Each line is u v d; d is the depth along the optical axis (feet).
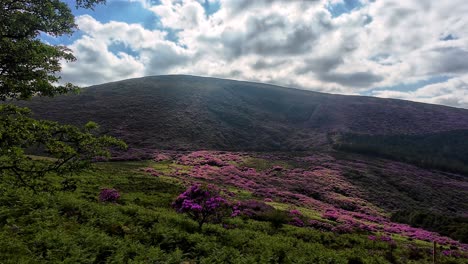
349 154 265.75
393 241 89.35
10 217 46.55
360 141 296.10
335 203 149.59
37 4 38.40
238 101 425.69
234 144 289.33
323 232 88.89
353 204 150.92
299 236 80.28
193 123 307.58
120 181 118.52
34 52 35.45
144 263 36.76
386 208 154.61
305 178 186.19
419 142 296.92
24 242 37.40
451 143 290.56
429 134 311.68
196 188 71.67
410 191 182.80
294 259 53.21
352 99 458.50
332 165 221.66
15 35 36.65
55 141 34.88
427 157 261.44
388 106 409.28
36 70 38.99
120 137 239.50
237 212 94.63
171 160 201.36
